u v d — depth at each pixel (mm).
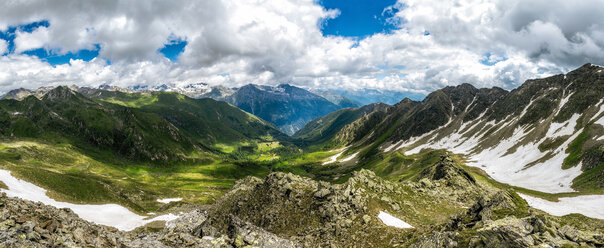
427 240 33625
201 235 30016
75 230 21406
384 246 45938
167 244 25156
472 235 29969
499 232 25516
